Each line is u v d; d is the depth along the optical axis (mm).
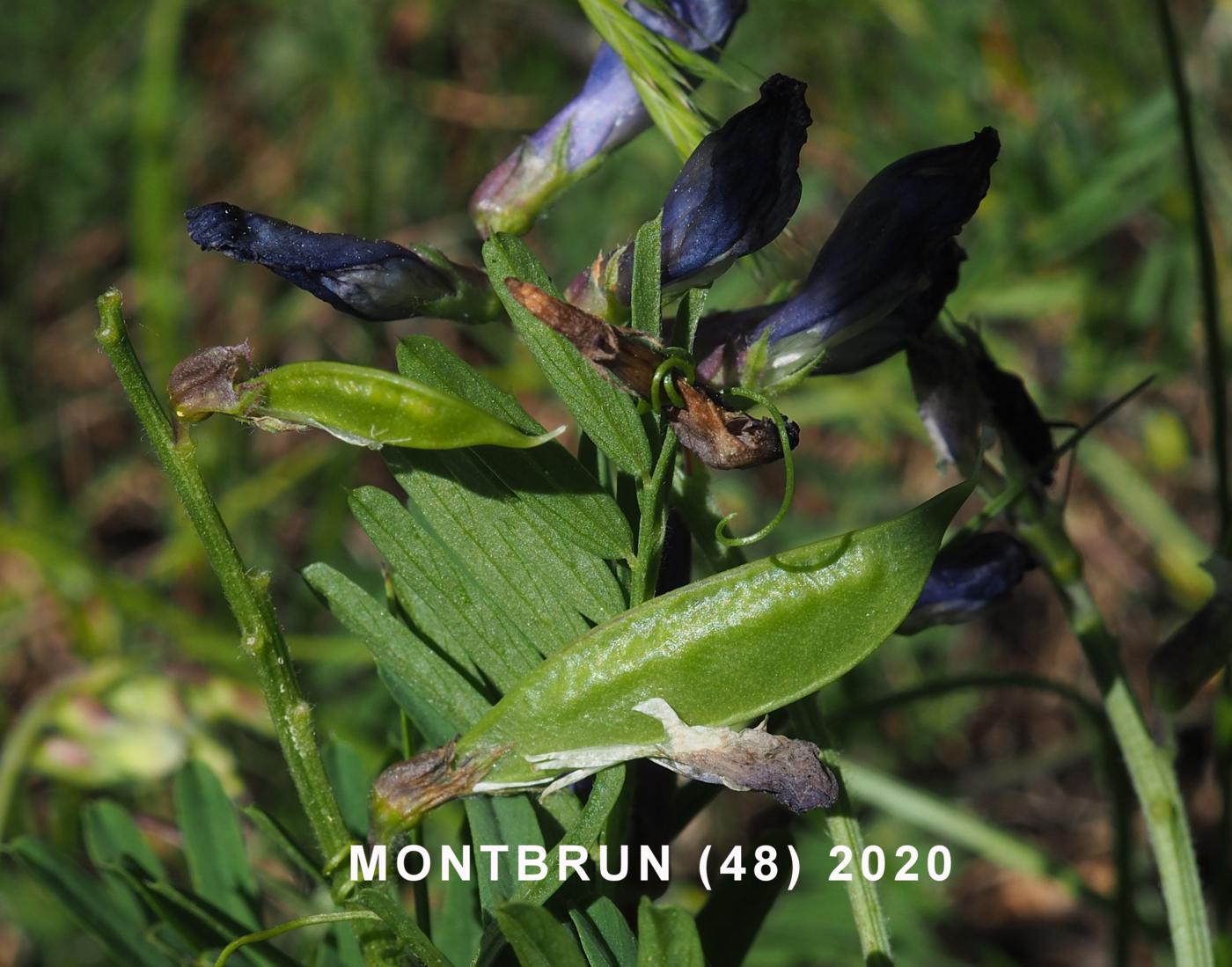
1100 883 359
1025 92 377
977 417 181
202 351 154
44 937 297
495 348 397
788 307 169
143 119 404
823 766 154
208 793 195
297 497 394
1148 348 378
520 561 163
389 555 166
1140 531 399
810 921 241
